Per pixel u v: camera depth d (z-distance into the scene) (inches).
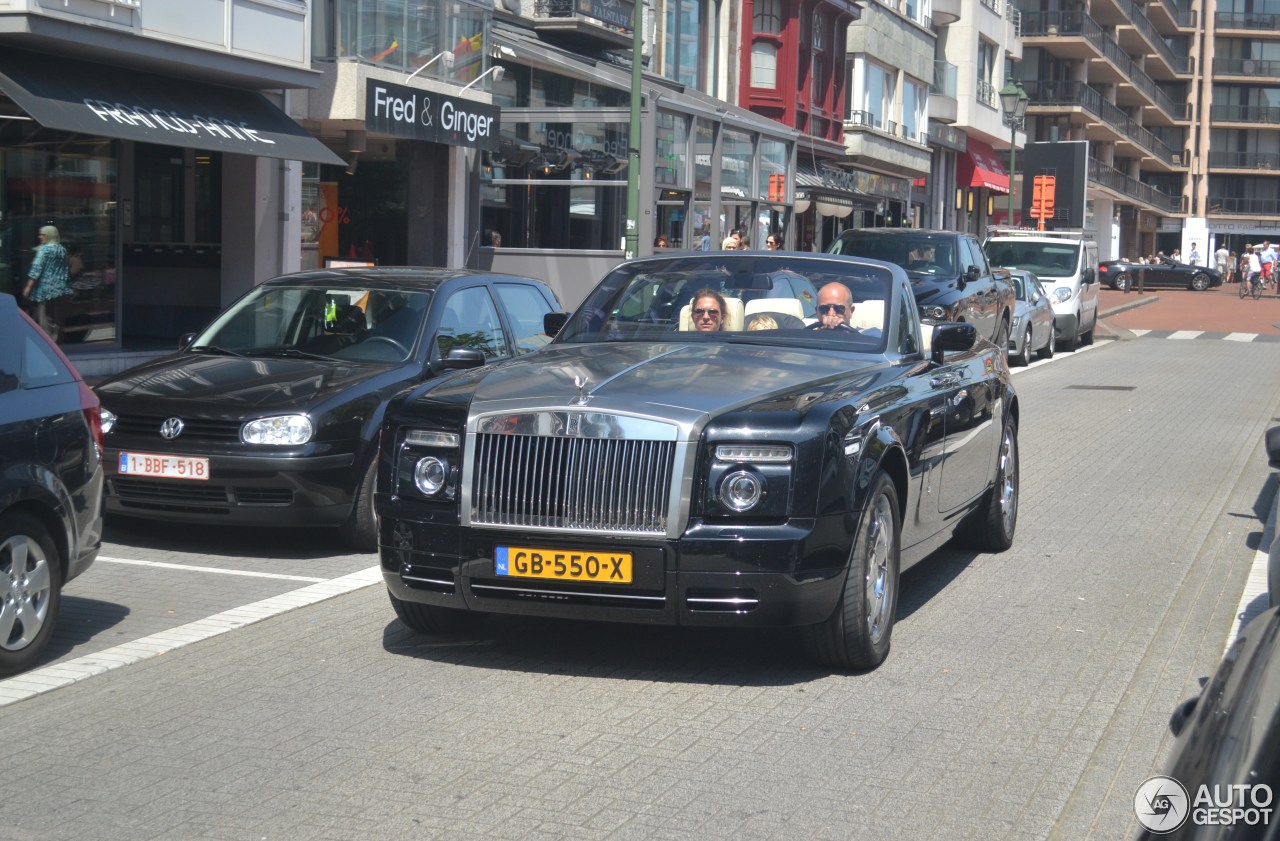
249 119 734.5
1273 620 116.0
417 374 369.7
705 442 229.3
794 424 230.4
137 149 831.1
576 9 1121.4
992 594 312.0
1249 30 3905.0
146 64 683.4
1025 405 733.3
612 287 311.4
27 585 245.3
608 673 246.4
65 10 609.6
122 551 350.6
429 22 875.4
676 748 206.7
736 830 175.8
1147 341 1326.3
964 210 2325.3
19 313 257.9
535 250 931.3
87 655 255.6
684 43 1411.2
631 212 860.6
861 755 204.8
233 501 337.1
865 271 304.2
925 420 273.7
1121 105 3535.9
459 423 238.8
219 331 394.9
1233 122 3949.3
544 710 224.7
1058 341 1226.0
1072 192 1732.3
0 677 240.2
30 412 249.4
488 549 234.5
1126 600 307.1
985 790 191.5
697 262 311.6
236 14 708.0
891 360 285.9
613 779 193.3
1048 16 2701.8
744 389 243.3
